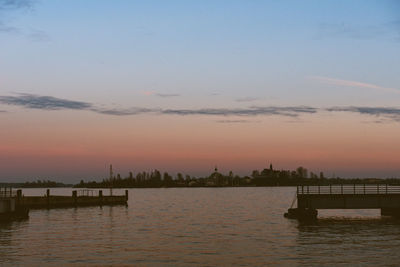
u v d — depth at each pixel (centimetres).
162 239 4659
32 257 3612
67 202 9919
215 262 3419
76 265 3316
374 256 3541
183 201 15288
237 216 7750
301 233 4922
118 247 4125
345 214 7406
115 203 11000
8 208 6706
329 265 3241
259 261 3422
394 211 6712
